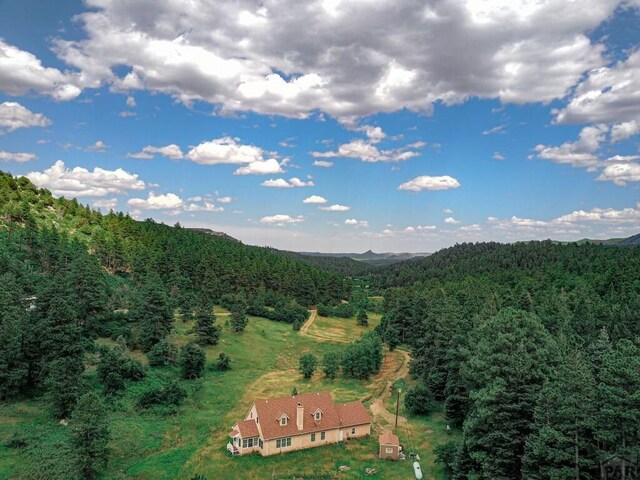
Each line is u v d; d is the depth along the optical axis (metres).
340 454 58.28
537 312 91.88
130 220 195.12
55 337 71.06
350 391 85.25
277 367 102.94
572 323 75.94
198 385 80.69
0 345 66.50
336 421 63.47
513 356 45.88
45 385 65.31
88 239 161.50
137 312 97.25
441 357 74.75
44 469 49.53
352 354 95.00
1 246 120.75
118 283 133.38
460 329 72.38
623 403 35.06
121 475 50.75
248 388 84.19
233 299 150.75
